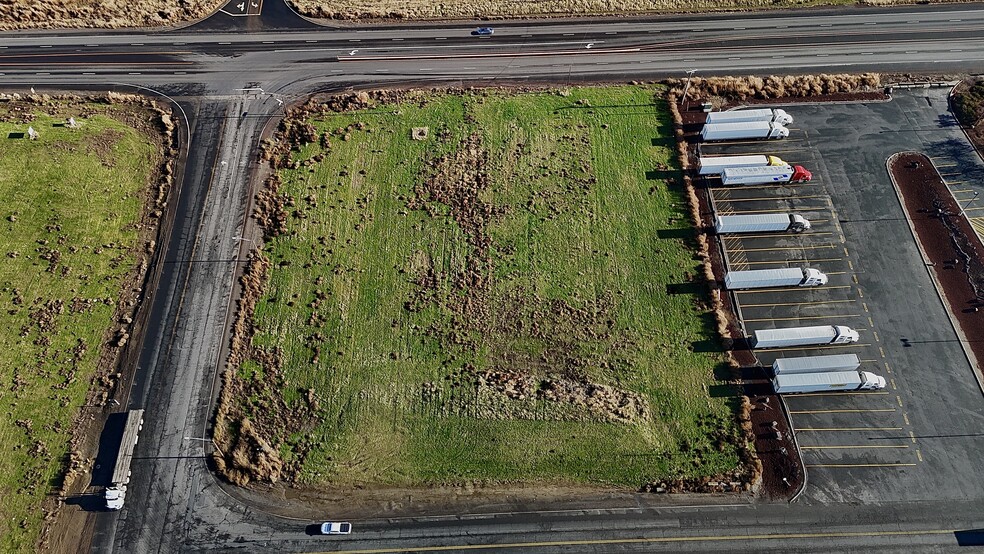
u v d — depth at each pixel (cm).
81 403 4778
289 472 4547
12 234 5534
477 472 4512
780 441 4581
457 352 5031
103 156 6084
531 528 4312
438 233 5678
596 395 4791
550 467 4522
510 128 6372
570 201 5859
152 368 4956
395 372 4944
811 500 4362
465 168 6094
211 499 4428
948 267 5353
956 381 4812
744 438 4594
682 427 4672
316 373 4944
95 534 4278
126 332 5109
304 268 5478
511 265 5475
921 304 5166
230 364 4975
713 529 4284
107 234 5619
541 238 5625
